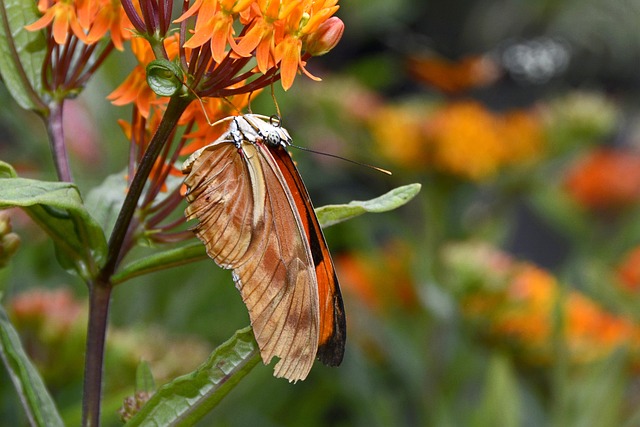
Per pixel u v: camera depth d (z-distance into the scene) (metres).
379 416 0.77
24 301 0.59
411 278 0.78
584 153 0.95
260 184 0.47
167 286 0.78
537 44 1.96
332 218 0.48
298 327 0.47
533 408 0.73
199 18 0.46
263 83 0.47
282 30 0.47
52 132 0.49
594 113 0.92
